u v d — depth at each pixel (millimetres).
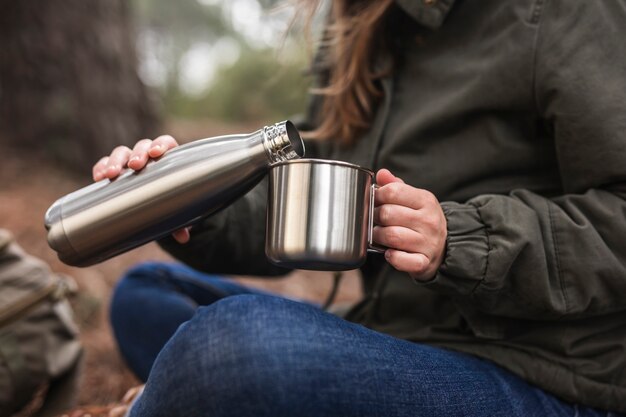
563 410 1056
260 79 7727
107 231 1009
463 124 1222
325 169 864
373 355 861
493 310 1083
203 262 1396
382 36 1385
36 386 1544
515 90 1140
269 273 1551
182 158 996
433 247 959
